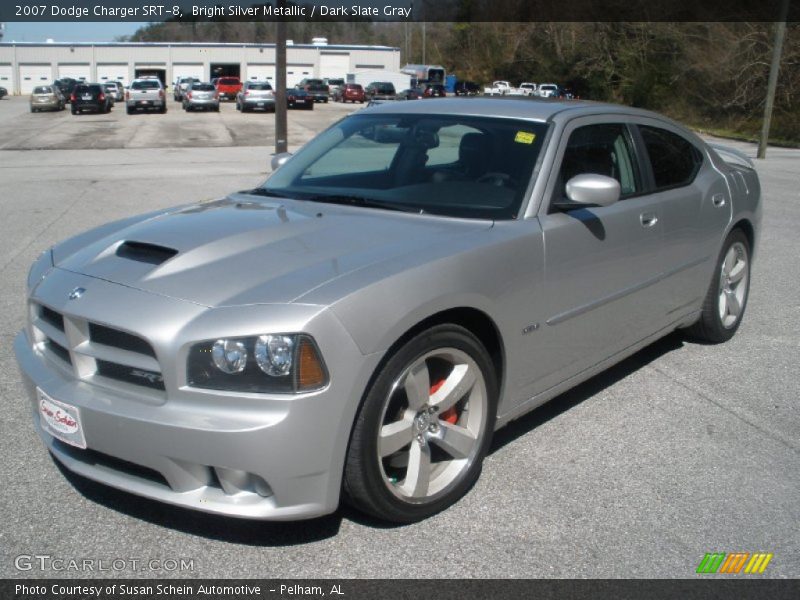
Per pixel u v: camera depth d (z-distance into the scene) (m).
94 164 18.34
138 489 2.91
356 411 2.85
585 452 3.87
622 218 4.09
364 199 3.91
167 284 2.96
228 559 2.95
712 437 4.07
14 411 4.18
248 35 96.62
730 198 5.21
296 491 2.78
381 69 80.56
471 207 3.69
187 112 44.59
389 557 2.98
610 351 4.21
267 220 3.58
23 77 77.94
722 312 5.41
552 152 3.85
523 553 3.02
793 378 4.92
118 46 78.00
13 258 7.81
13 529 3.10
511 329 3.45
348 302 2.80
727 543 3.13
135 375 2.88
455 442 3.29
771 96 24.91
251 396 2.70
